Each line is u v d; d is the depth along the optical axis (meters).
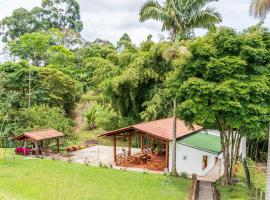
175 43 20.59
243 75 15.66
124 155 25.03
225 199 16.00
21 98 38.41
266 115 15.58
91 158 27.09
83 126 43.72
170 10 20.42
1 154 27.52
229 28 16.95
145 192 16.88
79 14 88.75
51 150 29.91
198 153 21.86
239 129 18.00
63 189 16.78
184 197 16.33
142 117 30.67
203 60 16.52
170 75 19.03
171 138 22.22
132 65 32.19
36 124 32.81
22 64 41.12
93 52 54.34
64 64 52.28
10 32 71.88
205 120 15.70
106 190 17.02
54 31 62.44
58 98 41.03
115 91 32.03
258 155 33.44
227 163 19.31
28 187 16.98
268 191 9.80
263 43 16.61
